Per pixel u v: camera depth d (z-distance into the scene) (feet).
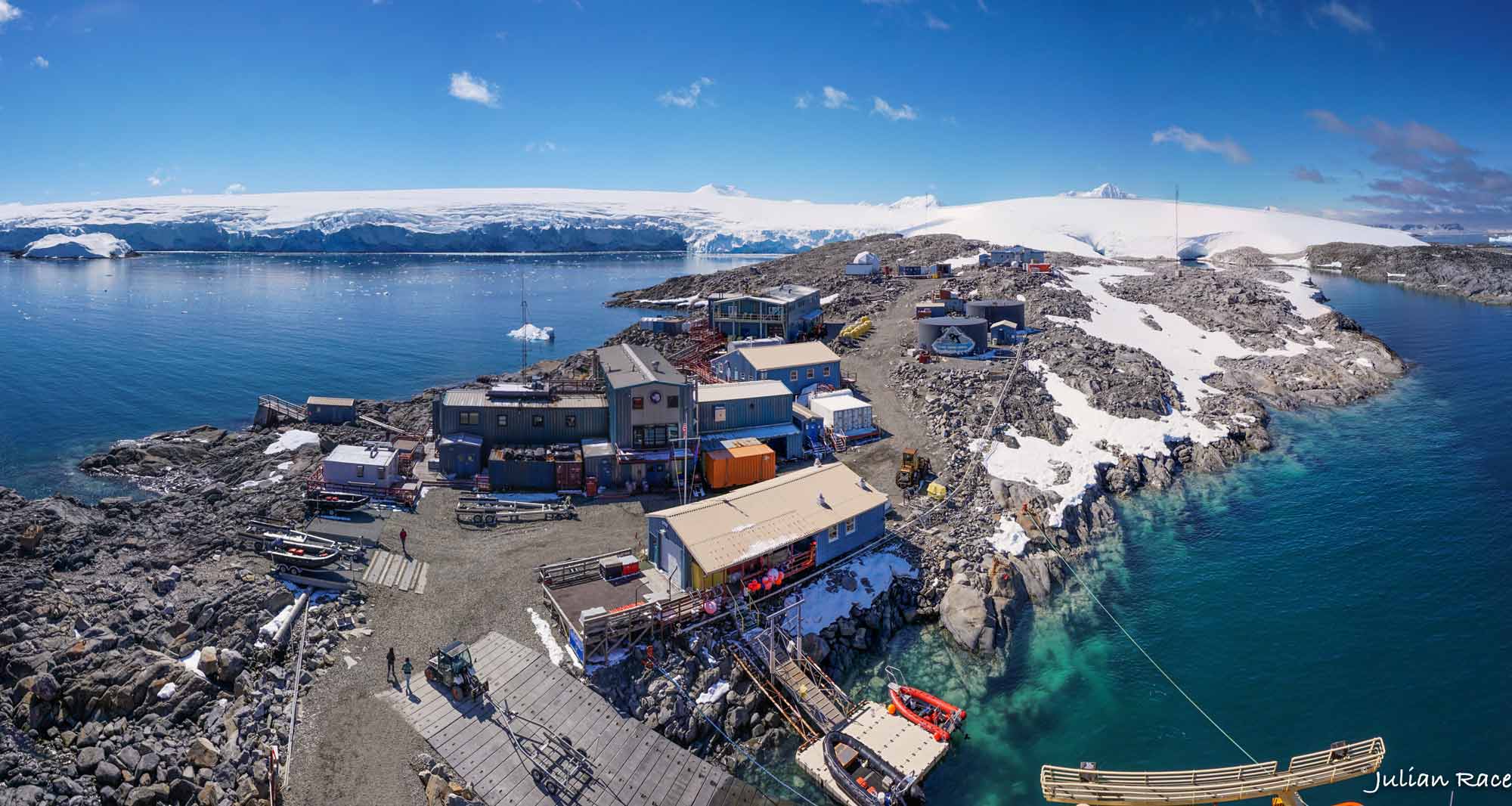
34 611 134.62
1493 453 246.88
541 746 116.67
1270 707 139.03
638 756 117.80
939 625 161.89
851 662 149.79
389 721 118.73
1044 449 231.71
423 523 176.96
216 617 135.54
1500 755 126.72
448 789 106.42
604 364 228.84
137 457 242.17
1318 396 304.30
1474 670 146.51
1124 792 102.17
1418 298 574.97
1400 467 238.89
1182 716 137.39
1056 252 612.29
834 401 243.19
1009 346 320.29
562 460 197.16
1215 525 205.87
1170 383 290.15
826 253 620.08
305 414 267.59
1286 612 166.91
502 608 146.82
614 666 132.77
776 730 130.93
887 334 341.21
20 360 403.75
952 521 190.19
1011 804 118.62
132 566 153.79
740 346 308.19
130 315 564.71
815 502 169.58
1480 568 180.04
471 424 207.62
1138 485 226.99
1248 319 383.24
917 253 558.15
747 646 142.31
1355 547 192.34
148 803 103.81
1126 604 170.81
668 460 198.49
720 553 147.33
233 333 496.64
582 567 156.15
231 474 219.20
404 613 144.05
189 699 118.42
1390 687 143.13
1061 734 133.39
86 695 117.70
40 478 236.43
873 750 124.26
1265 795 111.55
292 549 156.15
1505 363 359.66
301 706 120.78
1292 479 232.73
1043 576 175.63
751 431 220.23
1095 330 346.74
